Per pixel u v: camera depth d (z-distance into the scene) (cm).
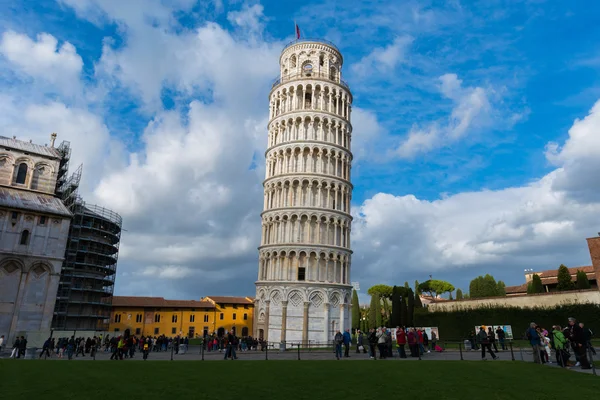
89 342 5306
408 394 1936
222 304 12188
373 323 11050
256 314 7119
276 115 8012
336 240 7231
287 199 7300
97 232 8262
